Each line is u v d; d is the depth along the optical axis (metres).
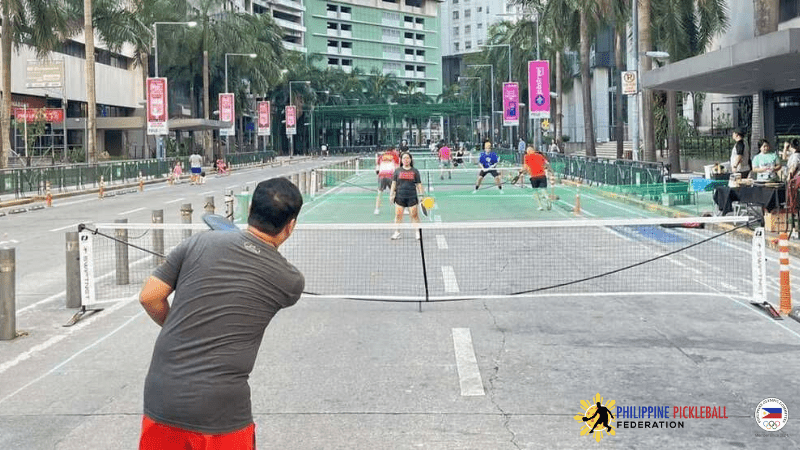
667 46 41.72
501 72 103.31
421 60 191.88
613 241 17.11
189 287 3.55
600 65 96.44
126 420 6.53
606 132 97.56
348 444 5.89
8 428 6.36
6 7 40.59
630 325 9.62
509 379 7.49
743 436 5.99
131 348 8.86
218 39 74.75
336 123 159.50
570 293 11.07
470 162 71.19
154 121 53.16
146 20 68.06
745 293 11.33
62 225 23.19
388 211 24.56
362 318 10.16
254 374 7.74
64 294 12.27
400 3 186.38
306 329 9.60
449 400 6.89
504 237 17.83
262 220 3.69
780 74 22.05
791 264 14.14
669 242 16.94
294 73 123.06
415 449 5.78
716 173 22.92
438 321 9.95
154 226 11.52
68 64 66.38
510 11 186.75
